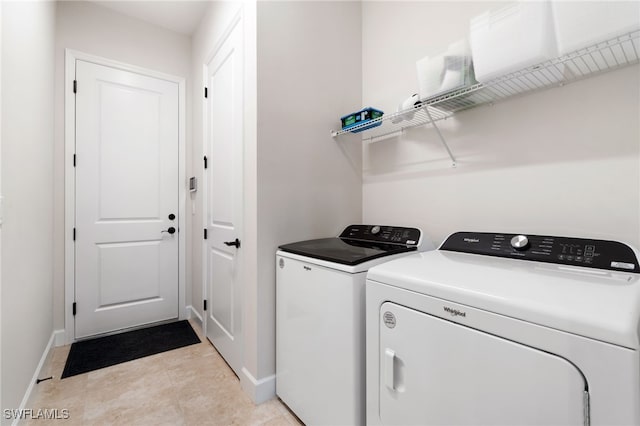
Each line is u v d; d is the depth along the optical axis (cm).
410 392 90
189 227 282
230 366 192
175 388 170
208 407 154
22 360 138
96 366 193
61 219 224
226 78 199
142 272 258
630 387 54
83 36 232
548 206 121
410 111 144
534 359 65
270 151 161
